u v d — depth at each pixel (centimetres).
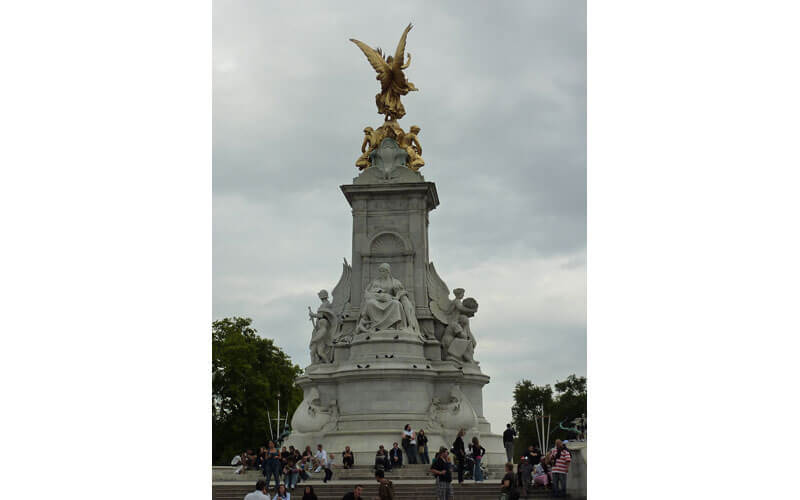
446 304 5081
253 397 7750
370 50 5197
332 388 4716
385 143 5150
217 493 3409
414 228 5025
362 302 4856
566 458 3075
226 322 8094
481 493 3381
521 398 8212
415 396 4491
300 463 3822
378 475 2627
